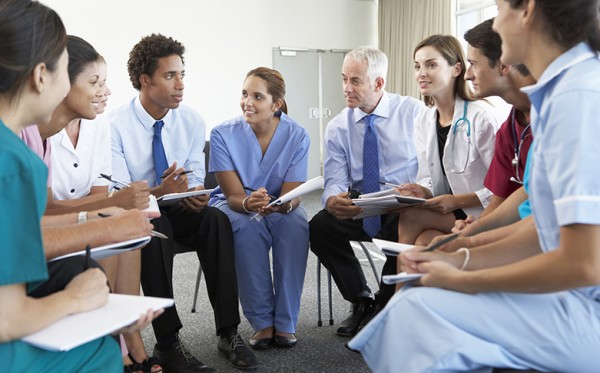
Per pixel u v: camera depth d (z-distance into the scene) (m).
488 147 2.38
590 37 1.14
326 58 8.21
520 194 1.81
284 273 2.64
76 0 6.87
